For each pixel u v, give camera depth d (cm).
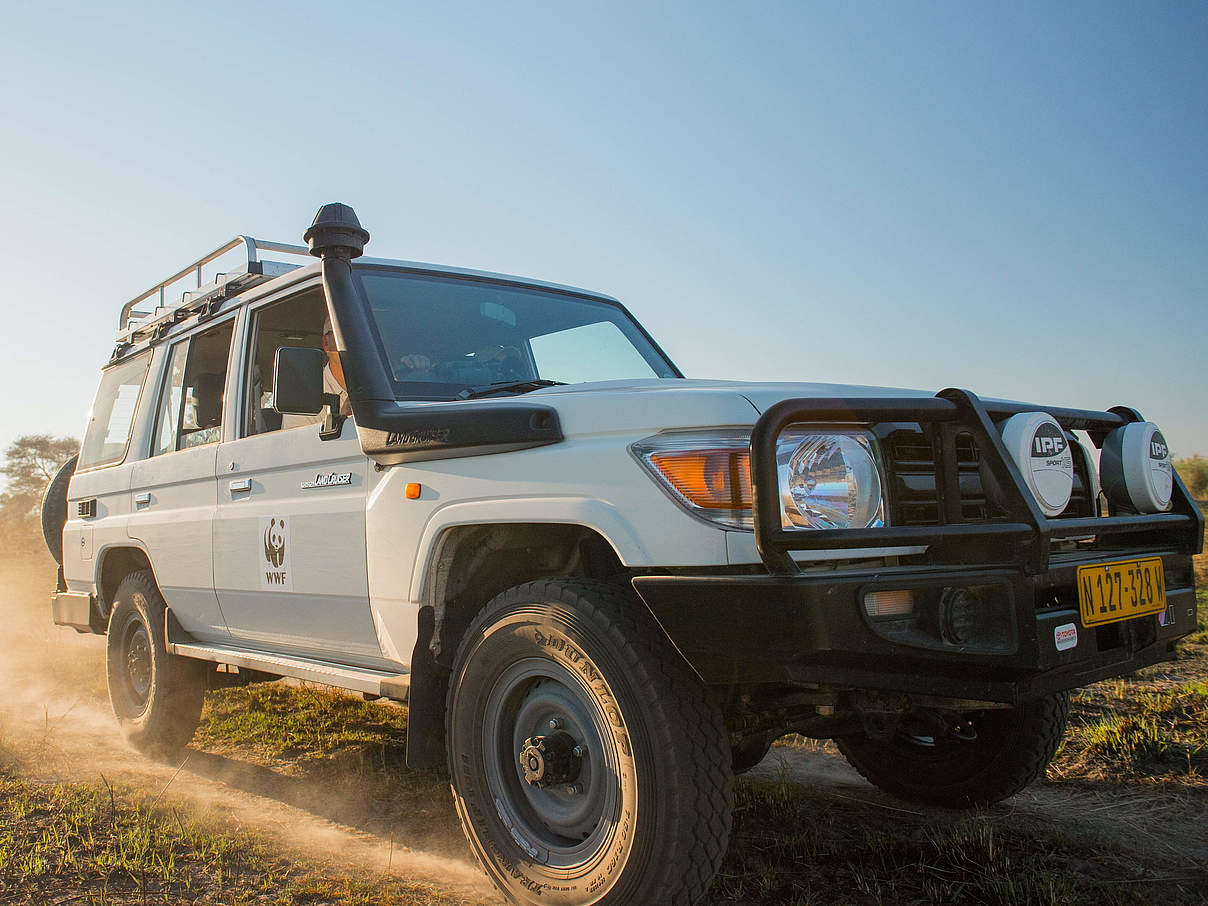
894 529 237
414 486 313
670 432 255
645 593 247
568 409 280
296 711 579
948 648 235
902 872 306
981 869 309
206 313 472
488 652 285
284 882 304
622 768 246
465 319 390
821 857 321
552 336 419
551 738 266
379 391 333
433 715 310
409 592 314
